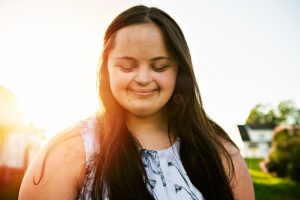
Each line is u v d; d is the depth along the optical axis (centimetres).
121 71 143
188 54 160
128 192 143
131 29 142
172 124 162
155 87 144
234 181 168
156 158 155
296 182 1407
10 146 885
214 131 173
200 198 154
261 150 2442
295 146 1479
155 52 142
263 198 1270
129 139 152
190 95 162
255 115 3409
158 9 153
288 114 3334
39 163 144
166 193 150
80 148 147
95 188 142
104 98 154
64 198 141
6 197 853
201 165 158
